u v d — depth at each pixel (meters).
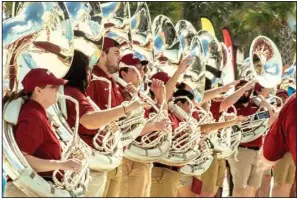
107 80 8.32
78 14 7.65
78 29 7.62
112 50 8.64
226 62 13.70
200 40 11.86
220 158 12.27
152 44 10.57
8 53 6.73
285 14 28.69
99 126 7.55
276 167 11.88
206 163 10.77
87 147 7.44
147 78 10.12
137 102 7.74
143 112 8.55
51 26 7.00
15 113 6.59
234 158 13.24
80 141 7.18
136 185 9.16
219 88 12.05
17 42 6.79
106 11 9.09
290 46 28.39
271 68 12.80
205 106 12.04
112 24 9.17
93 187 7.72
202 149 10.65
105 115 7.53
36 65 6.91
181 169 10.30
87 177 7.15
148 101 8.89
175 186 9.91
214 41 13.13
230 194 13.59
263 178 14.41
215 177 12.05
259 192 14.40
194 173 10.50
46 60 6.99
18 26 6.80
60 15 7.04
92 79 8.39
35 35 6.89
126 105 7.68
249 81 13.18
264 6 28.69
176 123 10.06
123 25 9.30
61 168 6.62
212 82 13.06
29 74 6.73
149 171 9.37
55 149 6.79
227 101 12.37
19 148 6.56
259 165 13.30
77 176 6.94
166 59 10.97
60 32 7.06
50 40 7.00
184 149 9.91
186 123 10.01
